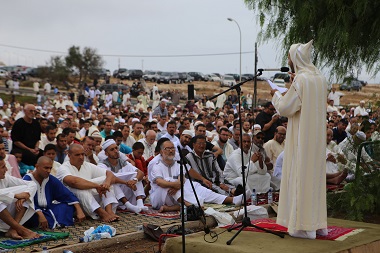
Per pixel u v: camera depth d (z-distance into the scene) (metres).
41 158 8.60
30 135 11.78
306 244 6.50
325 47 9.88
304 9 9.70
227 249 6.33
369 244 6.63
